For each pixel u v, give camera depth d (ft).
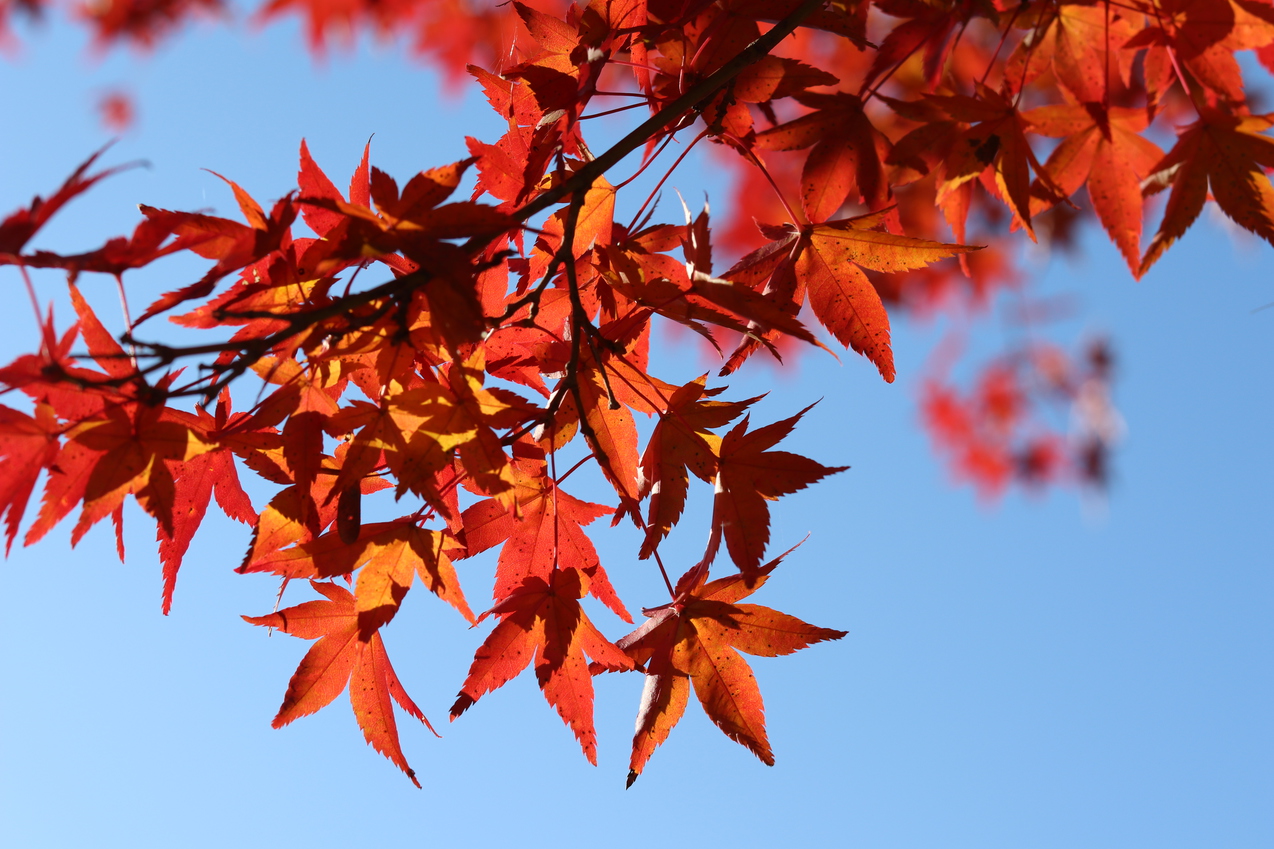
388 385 2.32
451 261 2.23
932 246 2.43
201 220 2.29
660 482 2.41
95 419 2.27
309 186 2.33
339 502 2.30
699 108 2.47
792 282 2.47
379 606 2.40
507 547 2.46
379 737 2.43
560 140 2.43
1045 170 2.53
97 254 2.21
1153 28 2.44
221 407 2.34
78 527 2.26
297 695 2.42
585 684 2.42
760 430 2.42
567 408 2.43
